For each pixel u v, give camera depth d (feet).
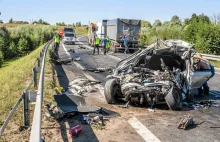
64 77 42.96
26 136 17.43
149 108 26.53
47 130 18.98
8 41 121.80
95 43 90.89
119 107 26.55
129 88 26.40
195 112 26.11
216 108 28.09
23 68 49.16
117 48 100.42
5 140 16.58
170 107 26.03
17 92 29.14
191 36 112.98
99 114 22.47
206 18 161.58
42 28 216.54
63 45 134.82
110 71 50.57
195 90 32.81
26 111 19.01
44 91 29.55
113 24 103.55
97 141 17.88
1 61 89.51
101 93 32.60
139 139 18.54
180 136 19.45
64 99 24.26
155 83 26.17
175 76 28.04
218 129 21.36
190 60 30.07
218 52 90.07
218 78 50.31
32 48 138.51
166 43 30.66
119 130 20.11
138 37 102.83
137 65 31.76
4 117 20.70
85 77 43.98
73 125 20.43
